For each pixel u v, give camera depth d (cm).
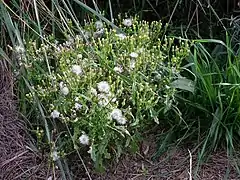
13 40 55
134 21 57
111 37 55
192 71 55
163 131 55
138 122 51
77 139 51
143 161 53
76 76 50
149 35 57
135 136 52
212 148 53
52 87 52
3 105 57
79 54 53
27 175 52
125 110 50
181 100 55
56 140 52
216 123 52
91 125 49
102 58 52
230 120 54
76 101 50
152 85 52
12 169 53
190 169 49
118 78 49
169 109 53
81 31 54
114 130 50
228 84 51
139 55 52
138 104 50
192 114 55
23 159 53
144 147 54
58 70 54
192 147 54
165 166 52
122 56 52
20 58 54
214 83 55
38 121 54
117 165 53
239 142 54
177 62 53
